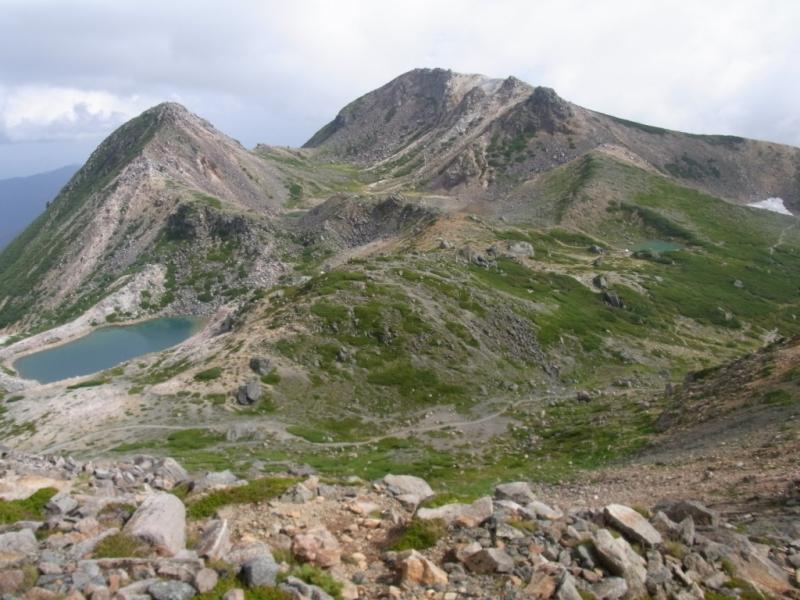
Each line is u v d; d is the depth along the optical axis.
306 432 75.56
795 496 23.44
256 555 13.45
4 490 18.22
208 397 85.00
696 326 154.75
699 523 19.09
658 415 55.59
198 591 11.91
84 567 12.21
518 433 72.69
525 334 117.50
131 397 86.94
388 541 16.47
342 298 114.12
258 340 101.44
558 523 16.75
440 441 72.94
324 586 13.15
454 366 100.31
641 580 14.22
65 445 71.19
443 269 141.38
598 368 114.12
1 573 11.35
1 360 169.75
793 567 16.78
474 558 14.39
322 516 18.14
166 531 14.71
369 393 90.38
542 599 12.98
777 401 40.44
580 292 156.88
